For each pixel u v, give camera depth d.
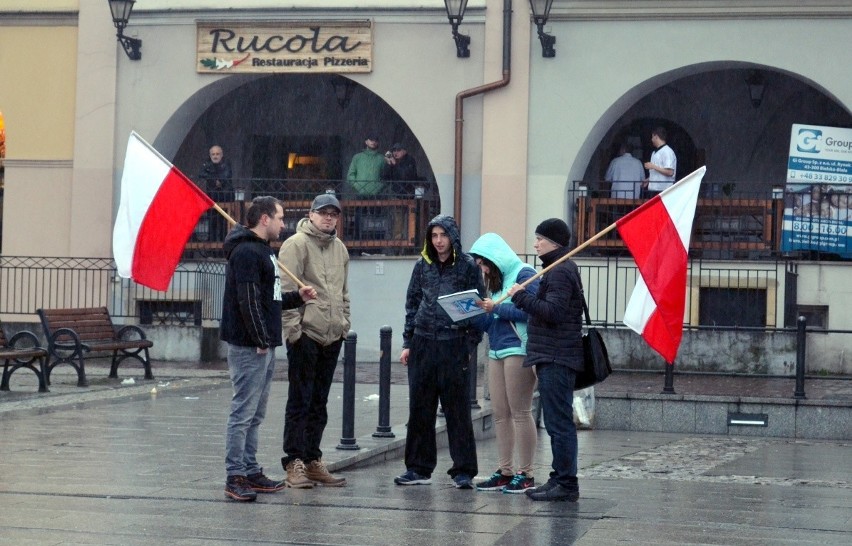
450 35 23.17
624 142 25.27
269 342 9.44
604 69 22.67
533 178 22.92
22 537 7.85
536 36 22.88
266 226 9.49
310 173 26.39
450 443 10.45
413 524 8.59
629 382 18.48
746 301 21.36
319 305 10.09
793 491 11.02
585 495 10.28
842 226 21.30
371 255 23.00
